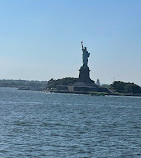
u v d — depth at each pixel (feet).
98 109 574.56
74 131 279.90
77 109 554.46
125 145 223.92
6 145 210.59
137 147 218.79
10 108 530.68
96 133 273.75
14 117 385.29
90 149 208.03
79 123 341.82
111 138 250.57
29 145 213.46
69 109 547.90
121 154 197.77
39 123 330.95
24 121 345.31
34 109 524.52
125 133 280.10
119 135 267.39
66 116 417.28
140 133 283.38
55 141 229.66
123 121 380.99
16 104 643.45
